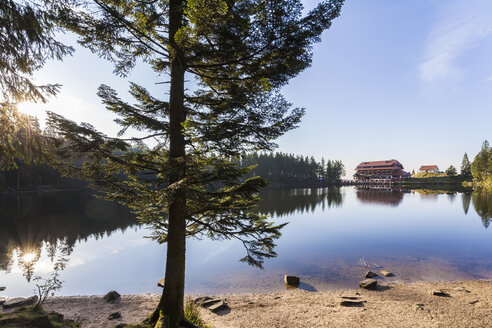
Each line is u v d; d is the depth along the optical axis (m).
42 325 5.10
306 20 5.13
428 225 28.77
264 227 5.68
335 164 163.50
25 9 4.44
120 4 5.78
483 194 70.69
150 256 17.69
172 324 5.46
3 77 4.52
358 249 19.09
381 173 149.88
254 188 5.01
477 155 102.88
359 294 11.17
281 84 6.40
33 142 4.69
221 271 14.56
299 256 17.36
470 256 17.09
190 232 6.59
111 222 30.84
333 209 44.34
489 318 8.50
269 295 11.16
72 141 5.20
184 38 5.11
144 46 6.47
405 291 11.38
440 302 10.01
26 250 18.47
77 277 13.69
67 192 67.12
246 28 5.09
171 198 4.68
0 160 4.61
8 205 40.16
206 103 6.45
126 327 5.28
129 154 6.02
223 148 5.96
